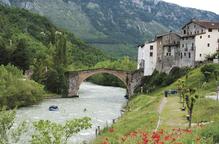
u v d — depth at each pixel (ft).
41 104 435.94
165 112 264.11
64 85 542.57
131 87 566.36
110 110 403.13
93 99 512.63
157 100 345.31
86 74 561.02
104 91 635.66
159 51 549.95
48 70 553.64
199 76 420.77
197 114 230.07
